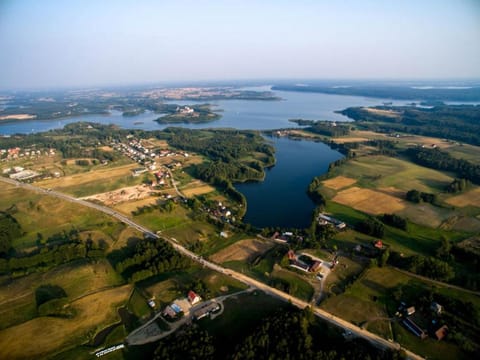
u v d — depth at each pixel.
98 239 143.62
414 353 83.25
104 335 90.12
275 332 84.94
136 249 129.75
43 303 99.56
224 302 102.19
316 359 76.50
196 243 136.12
